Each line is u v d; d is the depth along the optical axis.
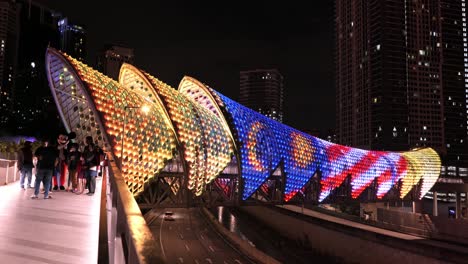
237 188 57.59
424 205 104.44
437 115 192.25
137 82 54.88
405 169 89.81
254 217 89.94
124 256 4.81
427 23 195.88
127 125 44.19
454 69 197.75
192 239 57.59
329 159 72.69
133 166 44.50
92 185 21.06
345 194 77.19
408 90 189.25
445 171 180.00
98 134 52.56
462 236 58.28
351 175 77.62
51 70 49.03
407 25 191.62
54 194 20.73
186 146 48.81
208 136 52.53
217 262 44.81
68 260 8.19
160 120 48.88
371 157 84.62
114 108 43.75
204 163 51.41
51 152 18.56
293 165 64.31
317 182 70.31
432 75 193.38
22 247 9.21
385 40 187.50
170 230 64.62
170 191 49.53
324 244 61.53
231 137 56.56
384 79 186.12
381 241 51.50
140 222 3.49
